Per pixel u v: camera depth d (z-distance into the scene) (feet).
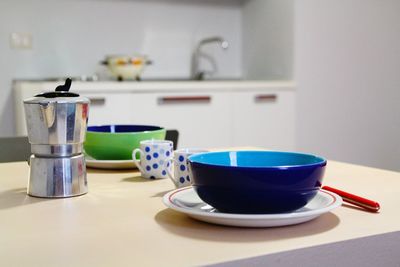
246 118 10.55
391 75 12.08
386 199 2.81
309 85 11.15
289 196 2.25
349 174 3.61
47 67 10.93
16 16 10.61
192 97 9.96
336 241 2.05
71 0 11.05
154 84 9.63
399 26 12.09
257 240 2.07
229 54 12.84
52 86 9.02
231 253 1.90
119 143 3.98
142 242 2.06
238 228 2.25
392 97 12.14
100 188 3.25
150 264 1.79
